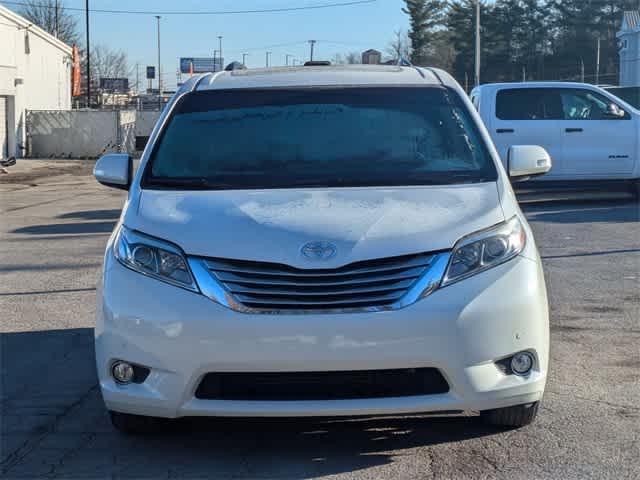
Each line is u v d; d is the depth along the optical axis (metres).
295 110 5.68
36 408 5.50
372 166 5.23
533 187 15.46
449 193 4.84
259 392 4.26
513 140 15.23
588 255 10.41
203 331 4.21
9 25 34.28
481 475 4.38
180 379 4.25
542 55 72.50
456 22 72.62
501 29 72.25
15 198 19.81
